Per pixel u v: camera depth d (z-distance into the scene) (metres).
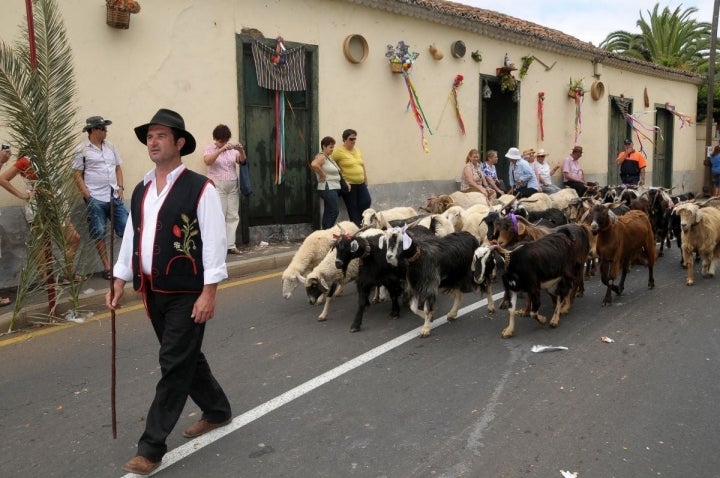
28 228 7.64
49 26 6.18
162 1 8.84
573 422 4.15
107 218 7.97
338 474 3.55
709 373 5.00
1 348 5.80
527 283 5.97
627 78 20.00
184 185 3.54
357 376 5.02
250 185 9.79
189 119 9.31
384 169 12.45
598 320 6.56
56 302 6.64
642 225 7.58
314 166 10.30
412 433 4.03
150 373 5.15
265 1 10.07
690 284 8.13
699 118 25.58
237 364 5.32
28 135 6.08
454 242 6.46
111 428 4.18
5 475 3.62
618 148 20.28
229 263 8.80
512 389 4.71
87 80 8.18
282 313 6.92
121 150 8.60
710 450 3.77
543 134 16.80
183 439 3.99
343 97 11.46
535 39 15.55
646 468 3.56
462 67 14.00
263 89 10.34
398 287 6.41
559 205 11.12
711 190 23.30
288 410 4.39
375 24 11.89
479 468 3.58
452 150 14.02
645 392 4.63
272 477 3.54
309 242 7.16
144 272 3.56
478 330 6.26
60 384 4.95
